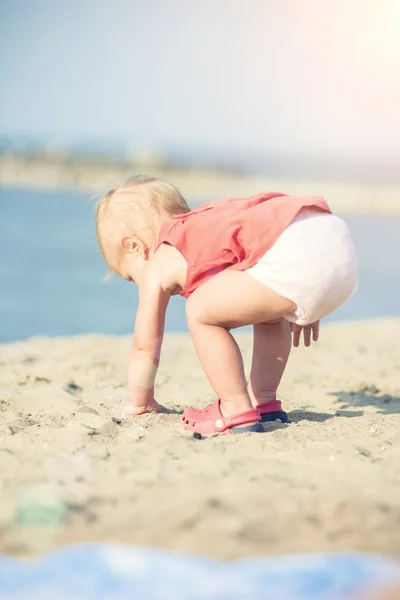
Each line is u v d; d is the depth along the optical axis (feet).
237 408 10.14
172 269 10.28
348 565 6.09
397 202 83.82
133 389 10.96
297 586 5.84
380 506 7.13
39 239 46.91
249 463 8.56
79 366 16.60
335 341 21.16
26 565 6.15
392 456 9.11
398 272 40.34
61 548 6.36
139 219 10.84
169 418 10.82
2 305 28.86
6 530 6.66
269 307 9.64
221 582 5.89
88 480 7.82
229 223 9.83
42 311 28.04
